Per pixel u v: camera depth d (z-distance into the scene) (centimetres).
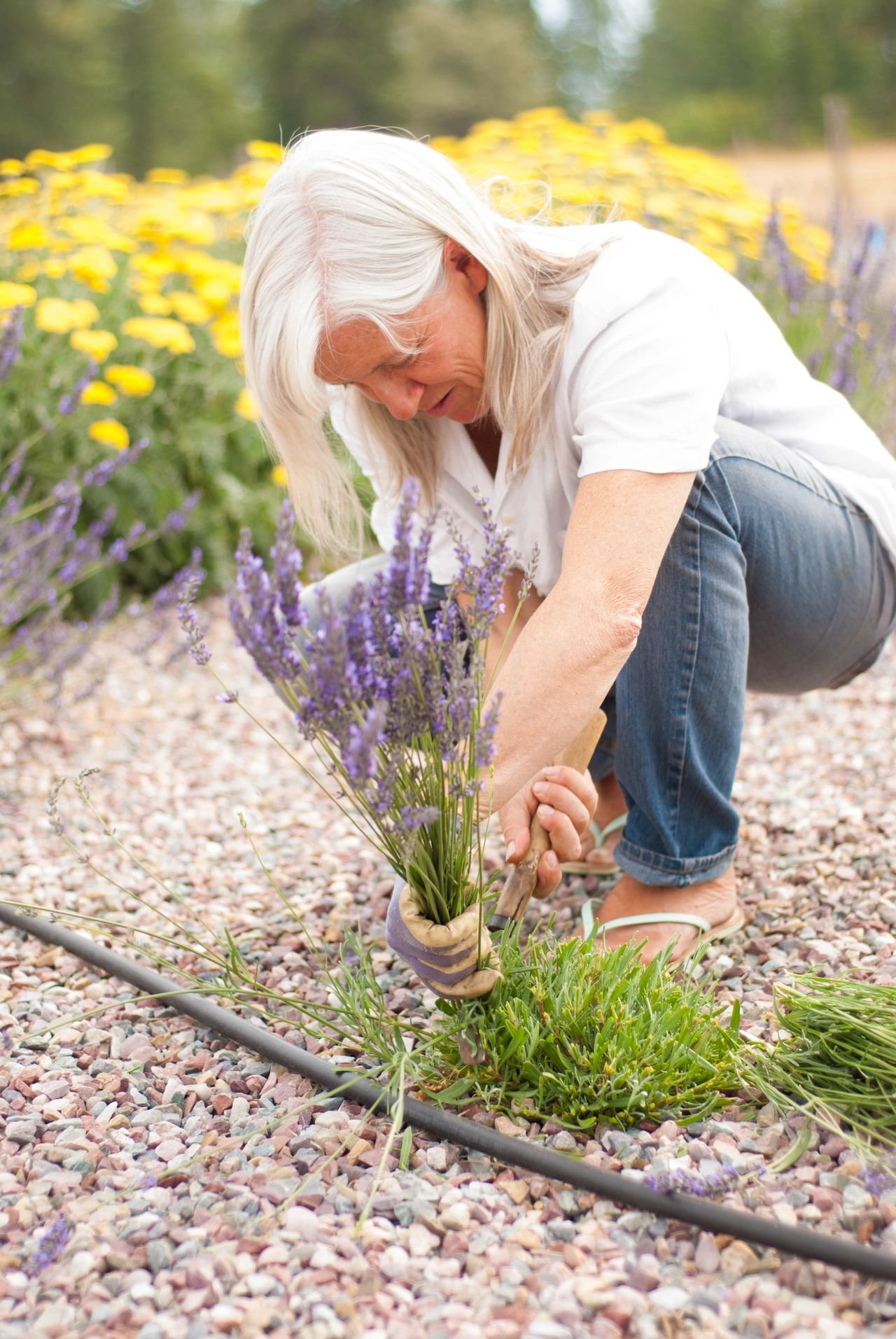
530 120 518
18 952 188
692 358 143
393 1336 106
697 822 167
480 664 131
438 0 4050
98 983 177
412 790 124
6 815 240
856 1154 127
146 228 369
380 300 136
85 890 208
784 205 434
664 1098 134
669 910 169
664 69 3975
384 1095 138
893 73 3506
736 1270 113
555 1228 120
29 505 340
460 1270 115
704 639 157
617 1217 122
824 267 386
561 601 136
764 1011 154
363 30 3516
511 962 145
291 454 159
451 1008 143
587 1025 138
